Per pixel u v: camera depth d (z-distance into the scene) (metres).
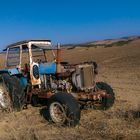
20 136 7.85
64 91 10.10
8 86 10.71
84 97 9.68
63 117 8.98
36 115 10.12
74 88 10.10
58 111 9.18
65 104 8.88
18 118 9.67
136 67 24.12
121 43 58.38
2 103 10.86
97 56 37.59
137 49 42.16
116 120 8.99
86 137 7.80
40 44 11.08
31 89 10.84
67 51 53.31
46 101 11.01
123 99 12.27
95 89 10.27
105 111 10.46
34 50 11.06
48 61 11.39
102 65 28.44
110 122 8.84
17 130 8.38
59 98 9.02
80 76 9.98
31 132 8.27
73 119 8.81
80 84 9.98
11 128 8.45
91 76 10.19
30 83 10.95
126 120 8.98
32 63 10.83
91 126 8.70
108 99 10.55
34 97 10.88
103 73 22.02
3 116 9.97
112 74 21.02
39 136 7.79
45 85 10.64
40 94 10.44
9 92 10.69
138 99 12.20
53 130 8.59
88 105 10.60
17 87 10.66
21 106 10.72
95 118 9.59
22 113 10.45
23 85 11.14
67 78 10.23
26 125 8.78
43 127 8.92
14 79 10.76
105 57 35.41
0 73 11.45
